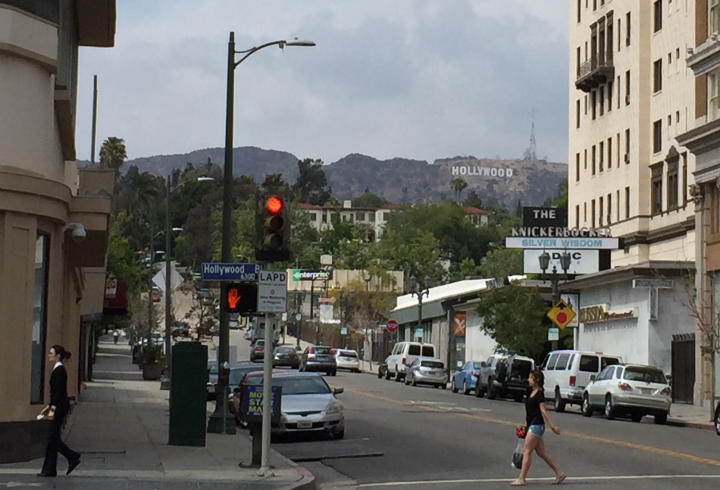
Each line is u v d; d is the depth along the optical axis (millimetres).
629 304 56000
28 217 21062
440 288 96812
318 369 77812
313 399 28391
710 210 47719
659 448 25859
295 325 142500
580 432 30688
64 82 24547
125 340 160875
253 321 122688
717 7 48188
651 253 68688
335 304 126000
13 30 20891
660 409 38562
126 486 17188
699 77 48875
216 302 56969
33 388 21703
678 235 64625
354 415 37719
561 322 48438
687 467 21719
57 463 20281
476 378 57219
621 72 72750
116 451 22844
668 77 66688
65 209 22547
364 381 70562
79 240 24172
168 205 50719
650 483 18969
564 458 23453
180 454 22688
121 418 31844
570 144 81688
